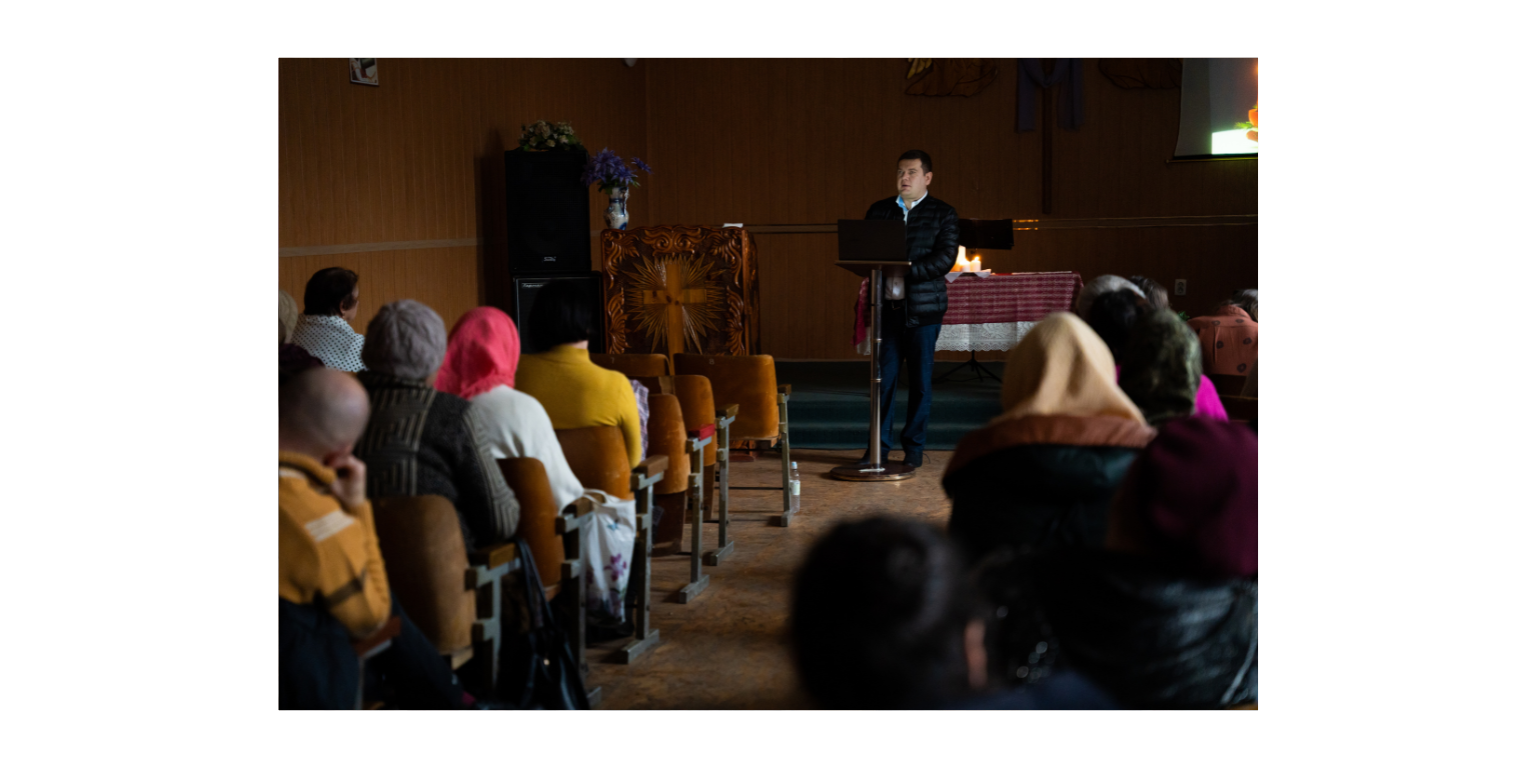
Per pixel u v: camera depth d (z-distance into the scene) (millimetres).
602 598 3254
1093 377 2203
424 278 6855
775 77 10094
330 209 5895
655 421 4039
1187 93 9633
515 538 2637
